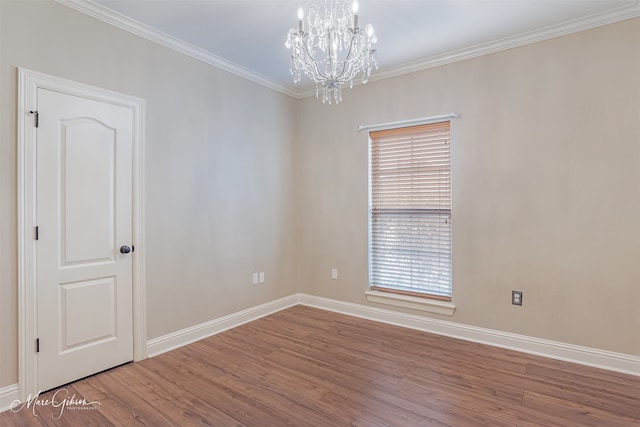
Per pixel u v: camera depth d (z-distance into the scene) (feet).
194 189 10.21
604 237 8.37
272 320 11.98
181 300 9.88
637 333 8.05
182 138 9.88
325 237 13.21
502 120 9.61
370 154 12.14
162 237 9.40
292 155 13.74
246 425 6.30
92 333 8.04
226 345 9.85
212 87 10.71
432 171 10.91
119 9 8.08
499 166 9.68
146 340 9.04
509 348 9.55
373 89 11.91
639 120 7.95
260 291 12.39
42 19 7.23
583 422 6.31
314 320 12.00
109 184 8.32
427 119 10.76
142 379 7.92
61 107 7.51
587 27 8.43
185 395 7.27
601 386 7.54
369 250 12.16
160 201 9.34
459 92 10.27
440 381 7.80
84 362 7.91
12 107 6.86
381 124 11.68
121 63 8.53
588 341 8.59
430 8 7.97
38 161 7.19
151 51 9.14
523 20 8.50
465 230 10.22
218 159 10.91
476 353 9.25
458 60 10.25
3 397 6.77
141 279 8.91
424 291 11.18
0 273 6.75
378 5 7.84
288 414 6.62
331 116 12.96
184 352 9.38
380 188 11.98
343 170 12.69
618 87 8.16
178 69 9.77
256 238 12.23
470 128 10.09
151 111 9.14
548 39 8.95
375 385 7.64
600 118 8.37
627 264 8.13
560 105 8.84
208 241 10.62
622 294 8.19
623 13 7.98
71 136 7.66
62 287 7.58
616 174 8.21
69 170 7.64
